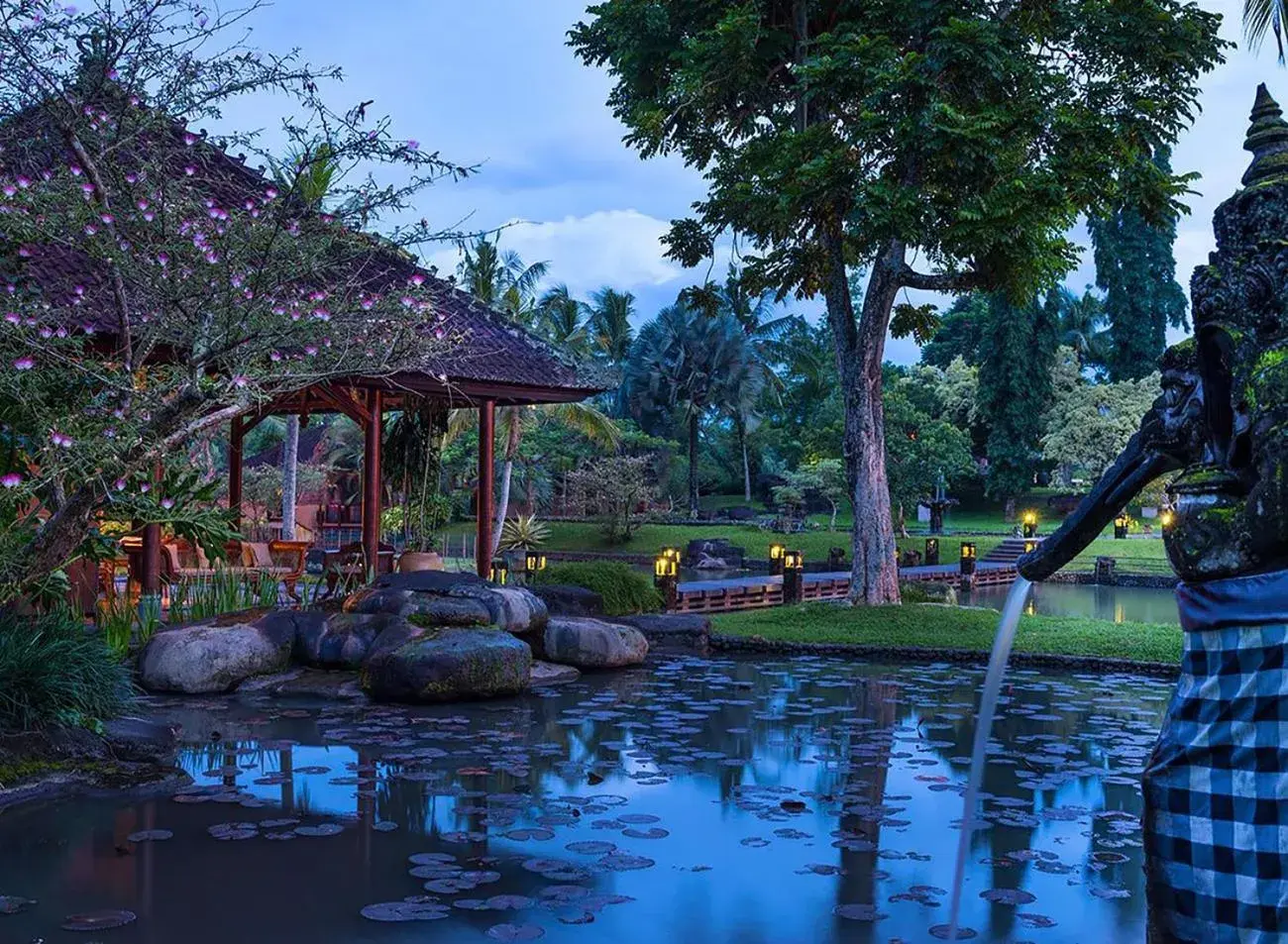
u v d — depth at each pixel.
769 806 5.14
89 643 6.62
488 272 28.80
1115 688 9.58
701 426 55.44
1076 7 13.81
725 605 18.22
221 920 3.56
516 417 27.22
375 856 4.29
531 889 3.91
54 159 6.54
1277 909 1.44
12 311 6.42
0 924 3.51
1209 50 13.73
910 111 12.53
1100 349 60.12
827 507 50.28
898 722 7.67
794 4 15.15
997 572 29.28
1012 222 12.70
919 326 17.16
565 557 36.50
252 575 11.56
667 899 3.81
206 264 6.21
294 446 22.81
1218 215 1.70
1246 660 1.52
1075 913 3.71
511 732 7.09
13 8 5.59
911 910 3.72
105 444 5.77
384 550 13.05
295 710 7.89
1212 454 1.65
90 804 5.09
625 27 15.52
